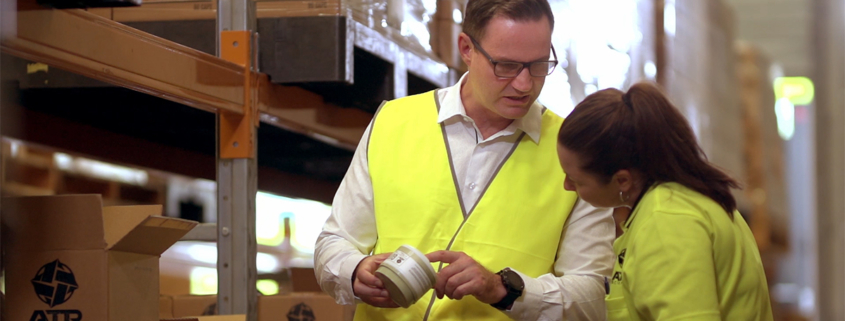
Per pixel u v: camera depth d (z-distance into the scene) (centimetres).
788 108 972
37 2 141
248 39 206
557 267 173
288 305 228
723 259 135
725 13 639
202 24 217
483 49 162
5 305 143
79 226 141
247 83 206
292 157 334
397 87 240
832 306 196
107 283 140
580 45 359
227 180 207
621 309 146
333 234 177
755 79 744
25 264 143
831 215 196
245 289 206
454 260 154
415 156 174
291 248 410
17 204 144
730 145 618
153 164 288
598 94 147
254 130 209
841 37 195
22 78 209
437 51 276
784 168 955
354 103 246
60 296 141
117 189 370
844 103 194
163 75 173
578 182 148
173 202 405
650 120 140
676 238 132
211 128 272
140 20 221
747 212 703
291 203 423
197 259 368
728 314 136
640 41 439
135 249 147
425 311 168
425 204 169
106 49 157
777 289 884
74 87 209
